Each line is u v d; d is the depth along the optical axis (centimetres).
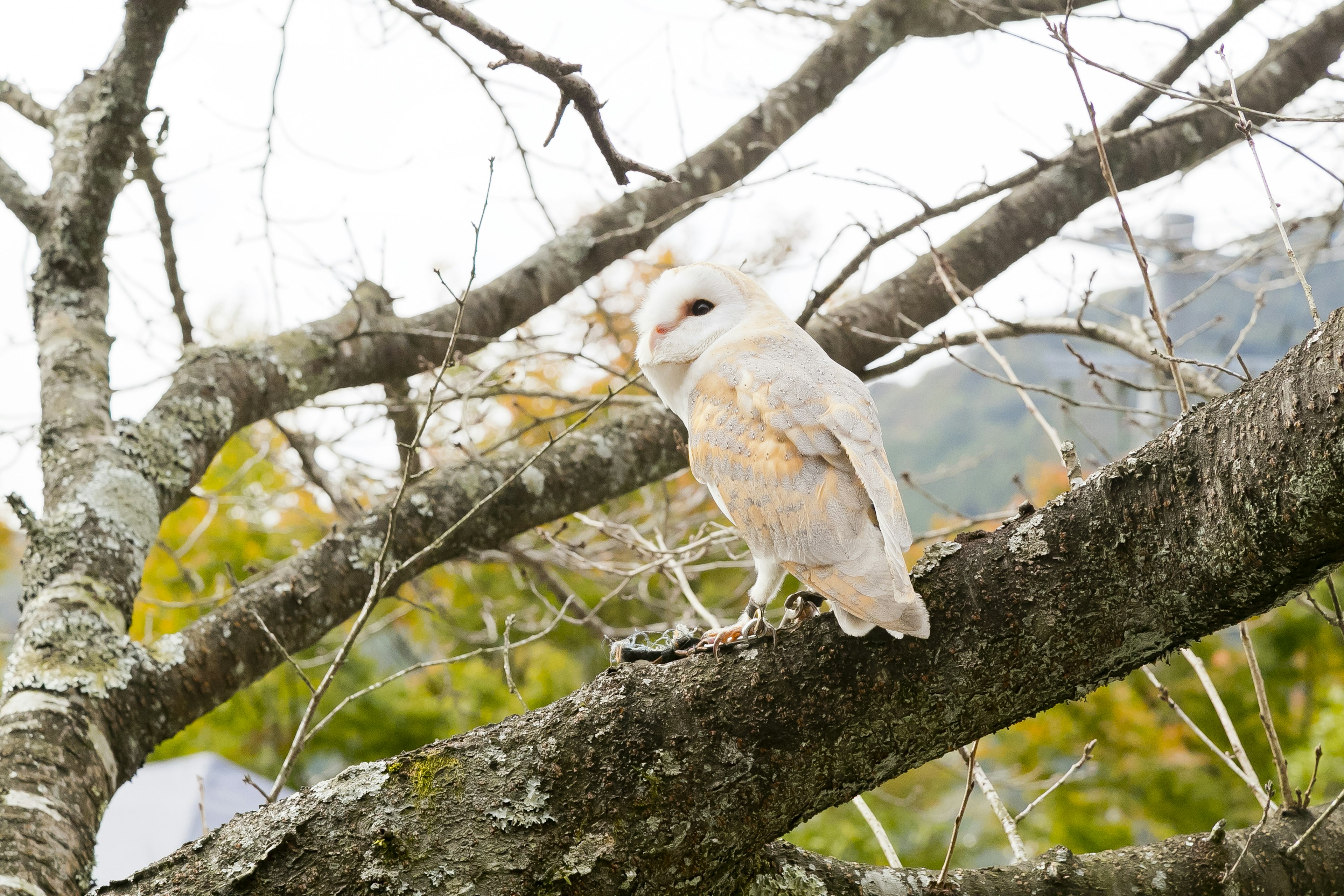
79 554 415
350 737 870
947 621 220
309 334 530
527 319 567
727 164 595
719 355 303
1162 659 227
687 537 623
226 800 732
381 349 543
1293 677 795
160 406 477
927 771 931
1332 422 188
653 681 232
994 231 562
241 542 830
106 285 526
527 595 888
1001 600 218
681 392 353
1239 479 200
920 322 551
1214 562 205
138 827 699
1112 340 471
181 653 419
